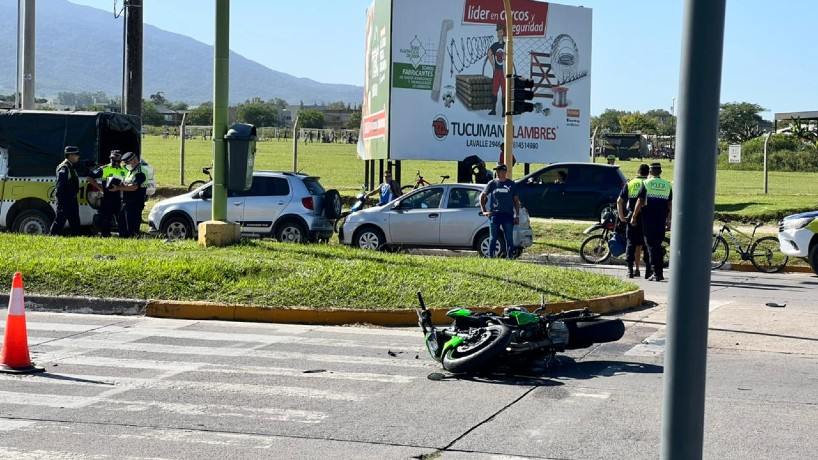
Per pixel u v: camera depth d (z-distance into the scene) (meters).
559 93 33.78
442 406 8.05
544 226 25.33
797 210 27.72
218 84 17.00
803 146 69.69
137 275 13.59
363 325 12.34
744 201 30.67
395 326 12.34
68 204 19.92
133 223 20.22
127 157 20.09
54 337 11.12
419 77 31.75
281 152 72.44
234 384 8.80
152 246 16.78
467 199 21.25
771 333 11.70
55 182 20.86
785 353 10.55
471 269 14.89
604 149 81.06
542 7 33.38
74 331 11.56
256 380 8.99
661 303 14.52
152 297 13.06
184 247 16.62
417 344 11.01
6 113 21.14
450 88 32.03
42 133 21.16
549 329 9.47
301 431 7.26
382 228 21.42
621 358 10.23
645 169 18.00
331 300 12.73
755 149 71.00
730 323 12.38
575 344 10.07
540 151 33.62
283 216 21.53
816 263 19.28
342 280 13.37
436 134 31.92
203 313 12.69
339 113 173.12
